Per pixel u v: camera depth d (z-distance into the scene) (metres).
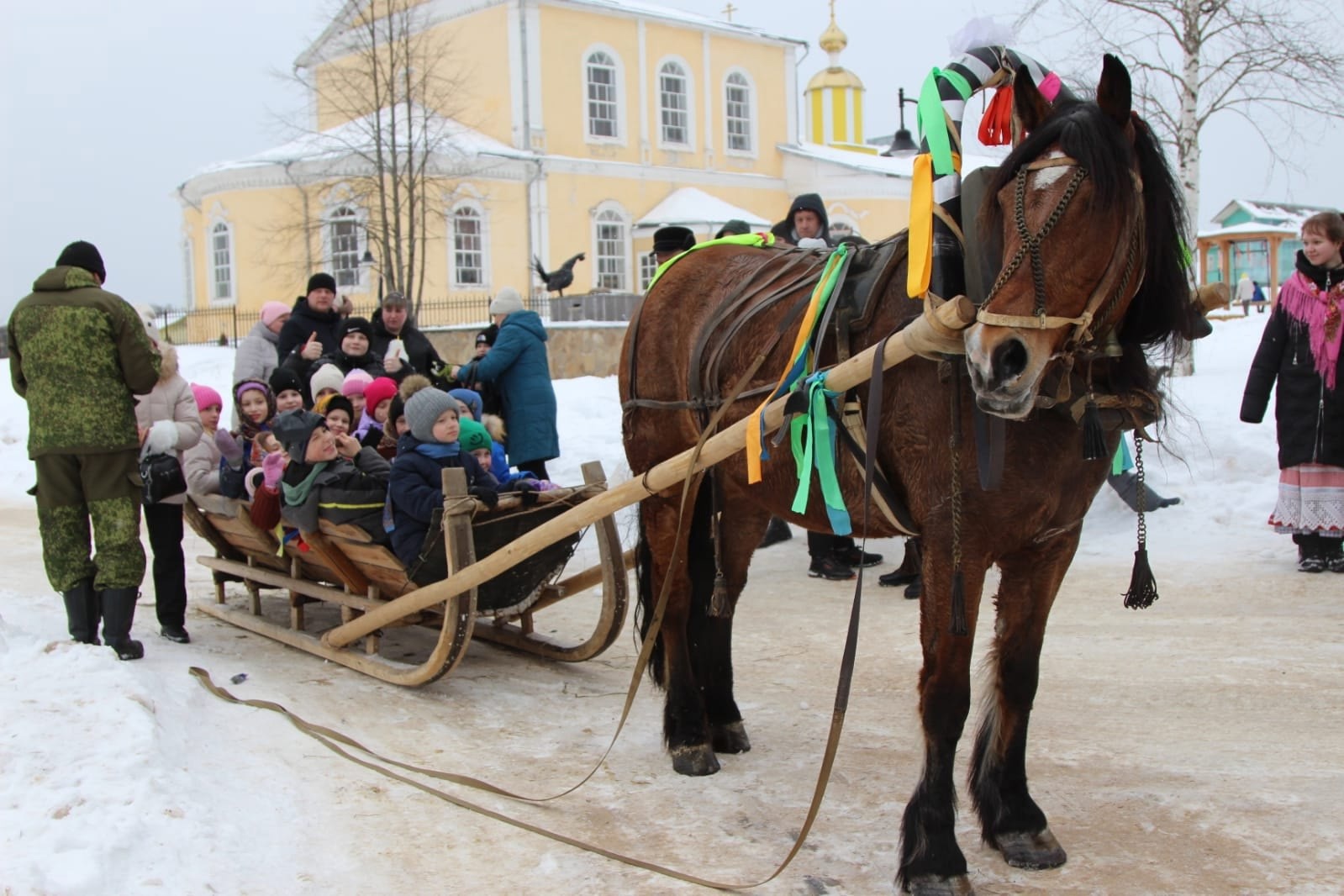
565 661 6.04
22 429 15.58
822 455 3.65
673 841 3.93
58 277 5.82
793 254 4.50
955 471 3.37
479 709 5.38
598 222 33.66
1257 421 7.59
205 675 5.59
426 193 29.05
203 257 32.28
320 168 28.98
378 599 5.90
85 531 5.93
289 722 5.00
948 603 3.46
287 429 5.74
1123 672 5.60
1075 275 3.02
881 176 36.59
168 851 3.62
